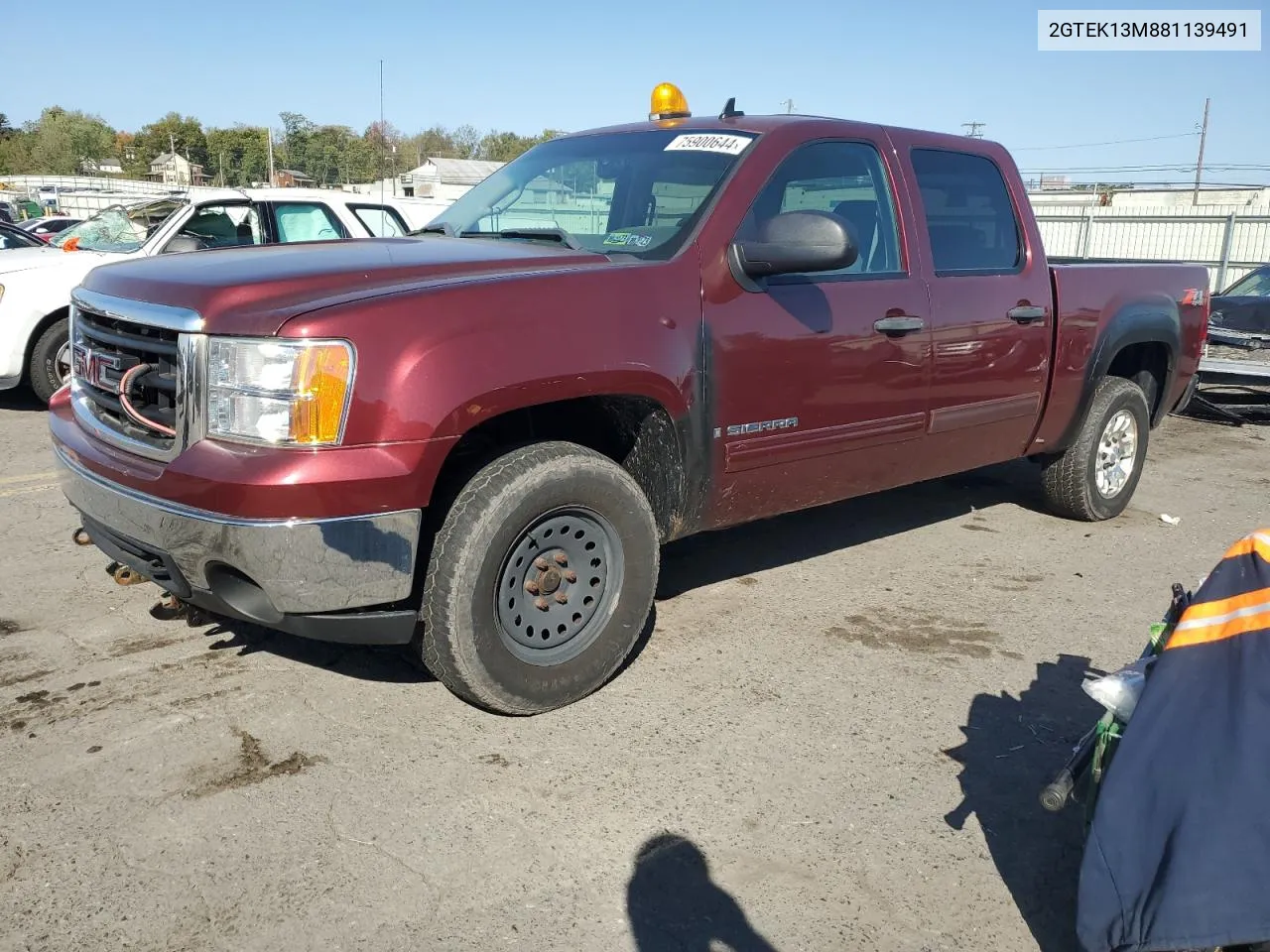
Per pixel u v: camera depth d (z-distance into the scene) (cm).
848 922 257
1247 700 220
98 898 254
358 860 272
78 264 807
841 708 364
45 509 559
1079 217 2050
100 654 385
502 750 327
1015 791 317
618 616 359
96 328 348
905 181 451
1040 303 504
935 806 307
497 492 318
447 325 306
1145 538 578
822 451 416
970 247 479
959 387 467
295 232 881
